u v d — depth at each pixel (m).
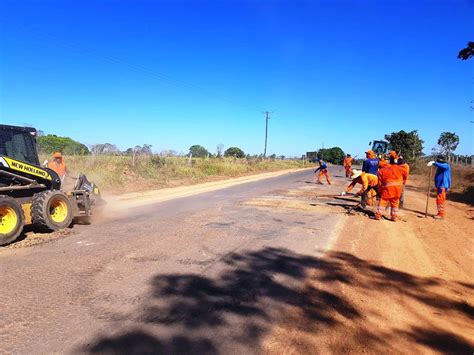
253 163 41.78
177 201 14.04
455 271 6.65
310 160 80.06
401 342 4.15
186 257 6.74
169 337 4.04
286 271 6.17
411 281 6.00
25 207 8.21
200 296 5.09
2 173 7.95
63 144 28.75
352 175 12.61
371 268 6.49
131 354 3.71
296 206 12.85
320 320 4.53
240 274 5.97
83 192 9.55
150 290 5.23
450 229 10.23
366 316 4.71
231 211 11.70
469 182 23.64
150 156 25.30
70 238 8.01
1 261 6.40
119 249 7.17
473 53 19.88
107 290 5.20
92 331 4.12
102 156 22.45
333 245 7.84
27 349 3.76
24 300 4.84
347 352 3.88
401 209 13.34
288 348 3.90
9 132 8.52
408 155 41.50
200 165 29.83
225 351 3.81
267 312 4.68
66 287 5.28
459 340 4.27
